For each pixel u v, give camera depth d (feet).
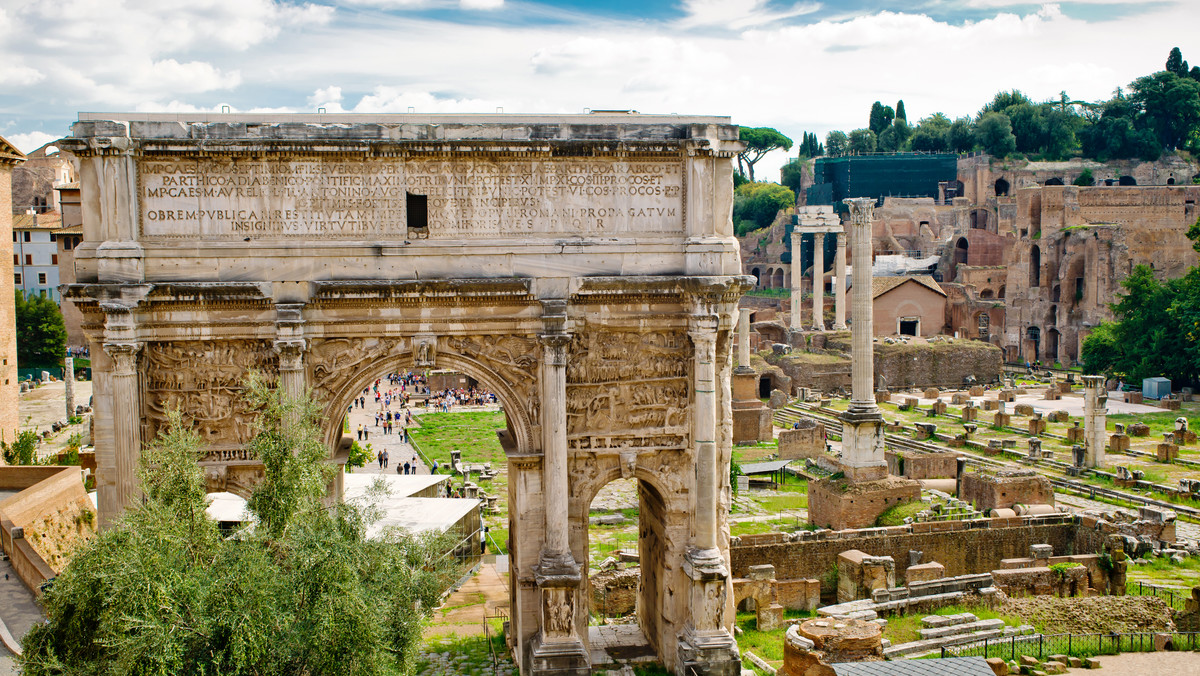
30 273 453.17
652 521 125.18
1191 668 118.52
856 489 207.00
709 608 112.47
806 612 151.23
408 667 89.61
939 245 628.69
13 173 505.66
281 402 99.71
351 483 187.32
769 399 417.28
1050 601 141.69
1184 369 380.99
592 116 113.60
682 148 112.27
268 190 106.52
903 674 100.78
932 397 413.80
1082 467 261.03
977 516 198.90
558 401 109.29
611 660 119.96
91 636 83.20
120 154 102.94
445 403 410.72
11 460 212.23
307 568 84.28
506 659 118.01
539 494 112.57
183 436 94.17
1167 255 544.21
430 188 109.19
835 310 517.55
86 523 158.61
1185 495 229.45
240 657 78.33
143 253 104.42
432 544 104.58
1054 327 510.58
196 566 85.40
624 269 112.68
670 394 115.44
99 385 104.73
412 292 106.83
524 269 110.73
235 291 104.47
